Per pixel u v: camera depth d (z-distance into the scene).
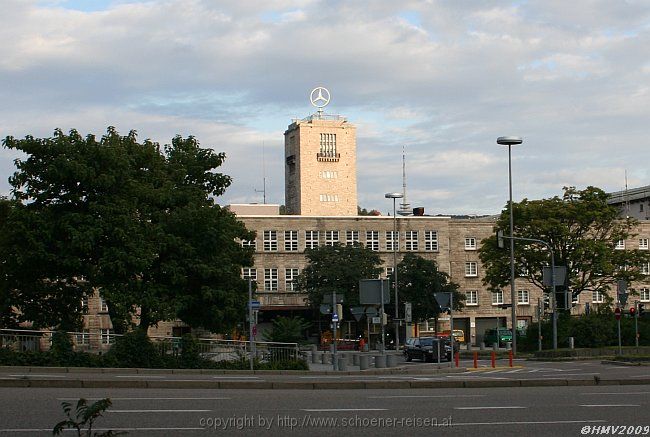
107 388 21.45
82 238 38.78
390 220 90.44
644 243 96.12
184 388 21.97
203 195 44.53
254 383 22.42
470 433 14.09
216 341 36.22
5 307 40.97
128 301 38.81
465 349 73.75
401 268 76.88
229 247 43.62
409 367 41.16
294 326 49.50
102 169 40.88
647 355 46.56
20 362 30.52
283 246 87.50
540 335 57.66
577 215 62.41
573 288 63.66
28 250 39.16
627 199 118.62
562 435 13.95
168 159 46.72
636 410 17.14
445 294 37.72
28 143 40.53
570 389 22.52
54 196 40.62
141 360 32.41
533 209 63.09
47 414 15.66
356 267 73.62
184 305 40.69
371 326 81.12
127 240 39.50
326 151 141.62
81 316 43.12
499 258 64.62
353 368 41.69
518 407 17.61
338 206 141.38
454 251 93.12
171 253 41.19
